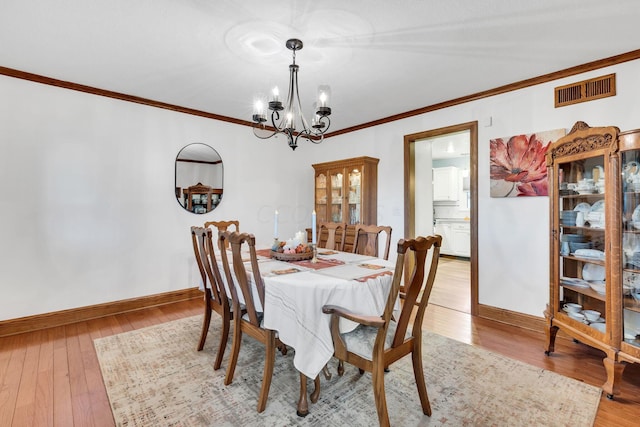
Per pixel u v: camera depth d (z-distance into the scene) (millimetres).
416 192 4156
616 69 2414
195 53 2377
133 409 1710
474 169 3215
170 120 3625
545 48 2293
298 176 4957
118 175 3273
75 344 2514
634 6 1801
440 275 5129
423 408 1674
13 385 1937
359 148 4402
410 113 3748
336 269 2043
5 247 2701
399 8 1835
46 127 2873
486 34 2109
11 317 2723
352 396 1849
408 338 1680
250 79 2850
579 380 2014
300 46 2262
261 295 1751
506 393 1867
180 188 3707
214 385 1949
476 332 2803
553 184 2393
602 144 1964
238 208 4246
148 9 1845
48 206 2893
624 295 1853
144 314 3244
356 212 4109
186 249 3762
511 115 2973
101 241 3180
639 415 1669
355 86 2996
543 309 2803
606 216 1938
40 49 2328
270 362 1724
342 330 1651
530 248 2879
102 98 3164
